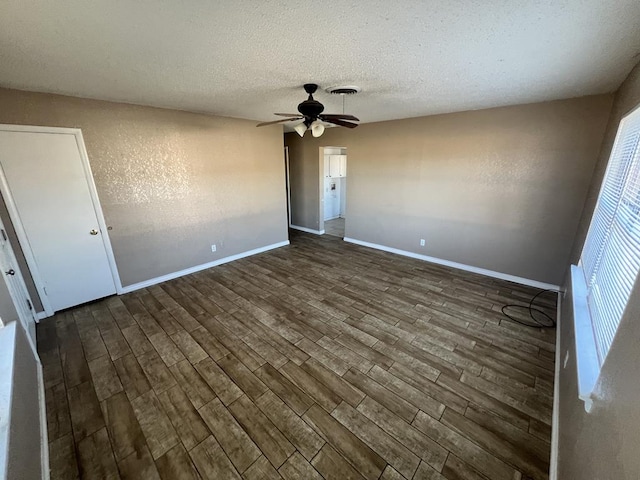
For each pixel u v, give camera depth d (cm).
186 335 264
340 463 152
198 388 203
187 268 409
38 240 285
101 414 183
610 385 93
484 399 191
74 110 289
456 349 242
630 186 150
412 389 200
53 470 150
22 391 148
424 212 443
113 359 233
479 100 311
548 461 152
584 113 292
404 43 169
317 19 142
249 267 434
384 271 414
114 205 329
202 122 389
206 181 407
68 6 127
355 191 532
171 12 134
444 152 402
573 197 313
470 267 411
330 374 215
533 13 134
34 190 277
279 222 530
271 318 292
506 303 318
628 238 130
